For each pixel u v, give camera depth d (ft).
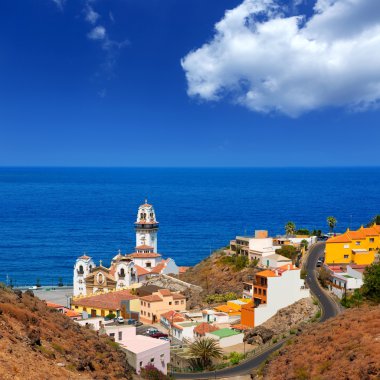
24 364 164.14
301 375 209.36
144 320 458.09
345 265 470.39
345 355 208.74
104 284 547.90
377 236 492.95
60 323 224.53
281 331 369.71
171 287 538.06
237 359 327.67
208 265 579.48
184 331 392.68
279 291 403.95
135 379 222.28
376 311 256.73
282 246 545.03
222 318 418.51
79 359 191.83
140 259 609.01
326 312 374.63
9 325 186.91
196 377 303.07
